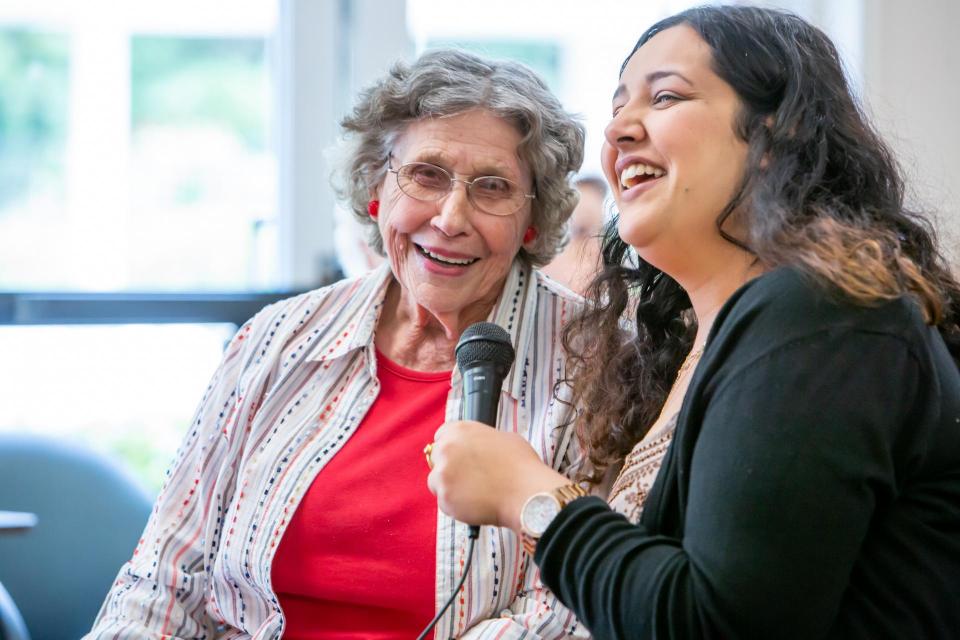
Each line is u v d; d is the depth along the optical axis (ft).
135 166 11.80
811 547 3.52
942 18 11.54
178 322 11.12
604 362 5.43
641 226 4.46
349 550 5.64
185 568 6.13
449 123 5.80
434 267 5.85
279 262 12.19
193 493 6.25
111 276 11.78
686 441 3.97
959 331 4.30
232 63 11.97
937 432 3.78
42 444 9.11
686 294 5.30
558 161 6.01
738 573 3.53
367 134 6.10
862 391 3.62
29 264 11.57
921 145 11.44
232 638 5.95
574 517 3.93
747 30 4.43
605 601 3.78
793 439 3.57
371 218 6.48
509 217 5.84
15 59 11.48
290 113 12.07
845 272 3.74
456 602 5.44
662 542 3.84
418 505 5.64
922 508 3.82
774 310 3.78
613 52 12.25
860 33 11.44
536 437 5.67
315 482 5.76
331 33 12.08
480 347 4.99
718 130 4.36
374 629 5.60
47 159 11.60
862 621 3.77
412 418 5.90
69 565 8.90
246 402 6.13
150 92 11.78
